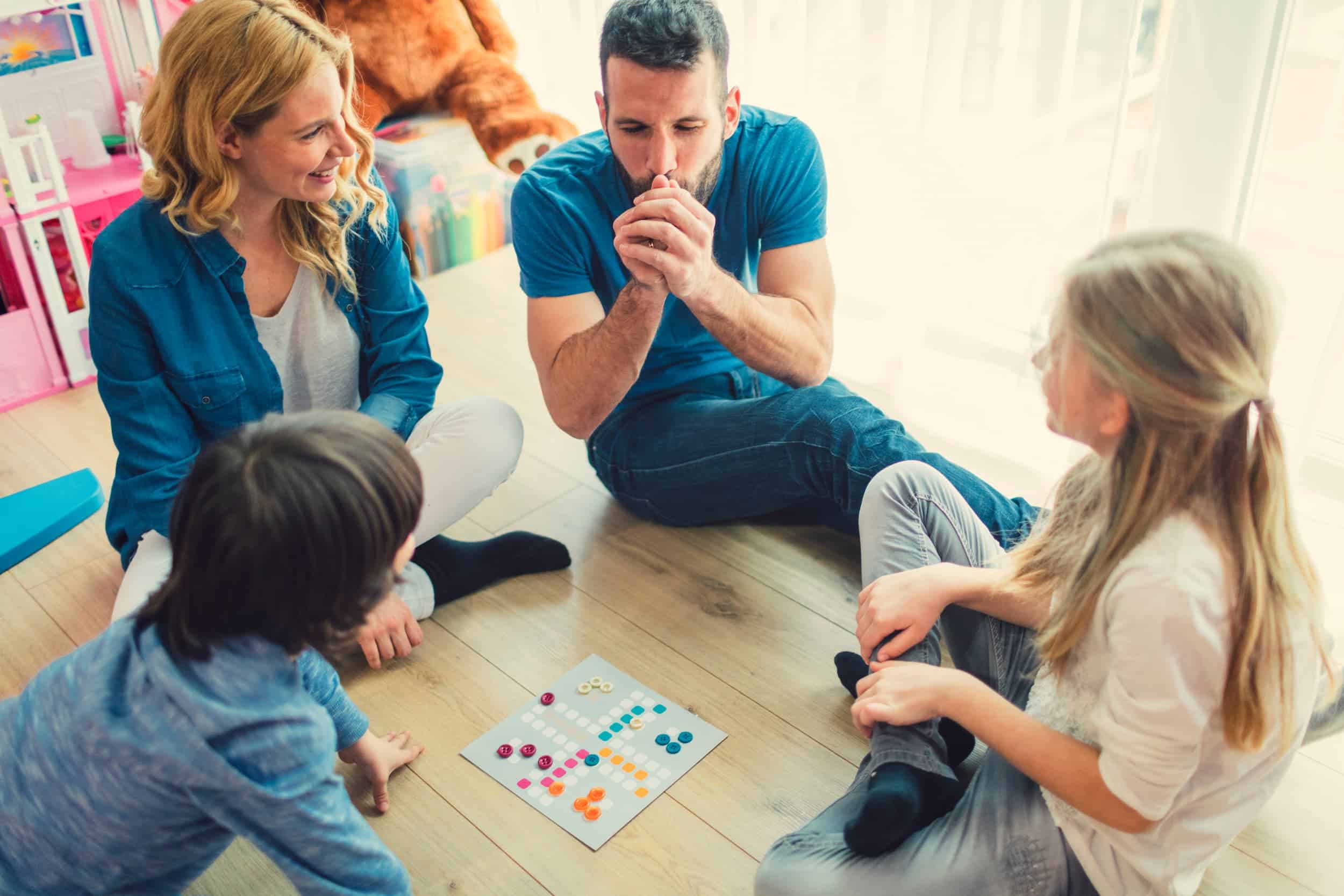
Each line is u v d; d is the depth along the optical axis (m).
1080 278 0.93
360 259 1.65
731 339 1.56
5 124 2.05
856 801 1.22
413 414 1.69
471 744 1.47
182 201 1.46
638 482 1.80
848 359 2.23
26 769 0.95
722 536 1.85
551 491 1.97
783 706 1.52
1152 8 1.59
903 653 1.27
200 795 0.92
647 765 1.44
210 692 0.91
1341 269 1.59
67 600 1.77
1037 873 1.10
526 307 2.54
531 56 2.69
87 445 2.13
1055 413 1.00
